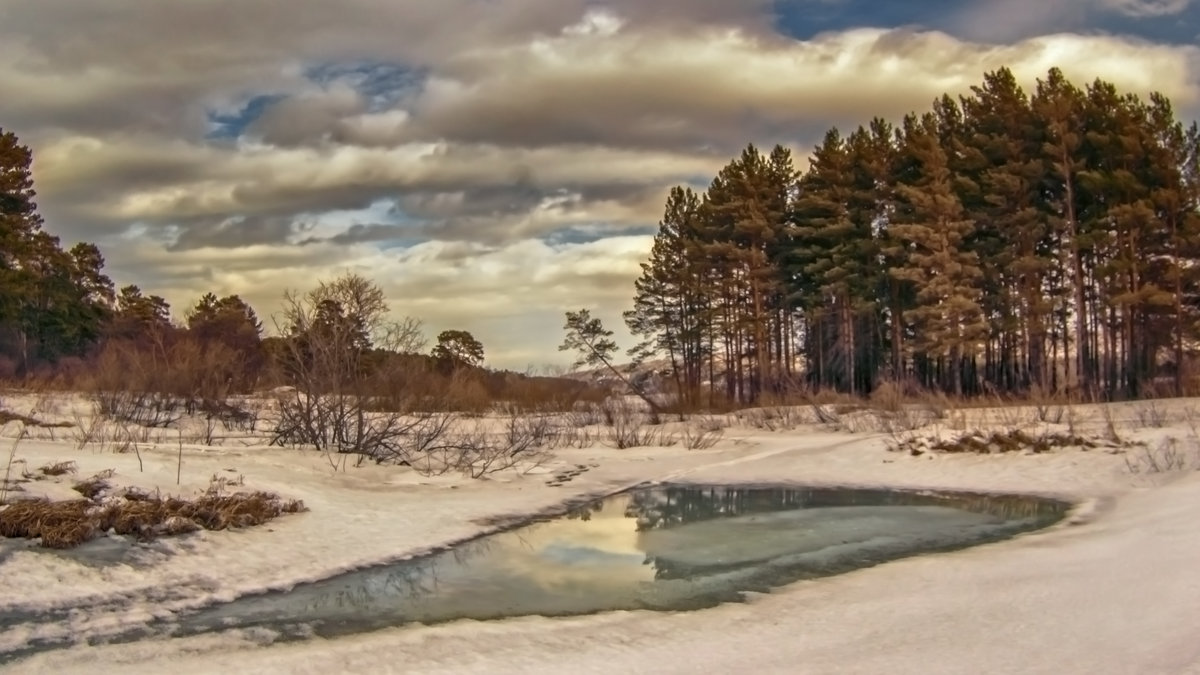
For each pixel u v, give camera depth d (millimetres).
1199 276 35500
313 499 15375
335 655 8523
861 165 45562
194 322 47625
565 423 32625
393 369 22875
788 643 8602
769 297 50500
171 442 19703
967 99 43656
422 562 12719
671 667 7957
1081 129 39281
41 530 11422
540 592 11180
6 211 39438
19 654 8539
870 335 48219
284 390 25906
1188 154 38562
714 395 47438
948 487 19516
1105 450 20344
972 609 9305
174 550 11938
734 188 49312
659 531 15273
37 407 22656
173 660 8438
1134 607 8688
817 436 29859
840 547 13758
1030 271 38625
